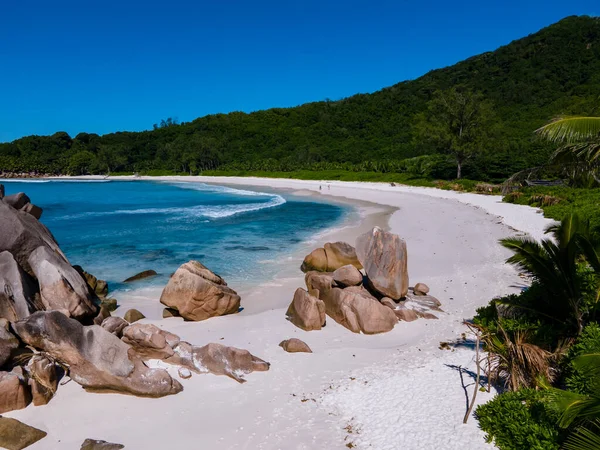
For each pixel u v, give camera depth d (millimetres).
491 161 64062
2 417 8914
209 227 34969
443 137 64312
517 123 90000
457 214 38438
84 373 10250
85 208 50438
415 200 51344
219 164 122250
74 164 131500
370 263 15852
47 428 9016
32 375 10117
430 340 13102
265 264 22953
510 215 35125
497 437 8047
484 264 21875
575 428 6852
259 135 132875
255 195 68438
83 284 14812
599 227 19016
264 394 10188
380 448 8133
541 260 10750
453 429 8500
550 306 11898
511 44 149250
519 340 9844
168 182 107000
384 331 13844
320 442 8406
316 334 13742
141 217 41656
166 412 9539
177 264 23047
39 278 13750
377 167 85375
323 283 16000
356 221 37594
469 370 10938
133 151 142500
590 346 9180
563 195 39219
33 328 10102
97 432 8883
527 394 8781
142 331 11102
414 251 25156
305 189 74500
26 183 103250
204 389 10414
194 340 13156
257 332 13828
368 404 9602
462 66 152500
